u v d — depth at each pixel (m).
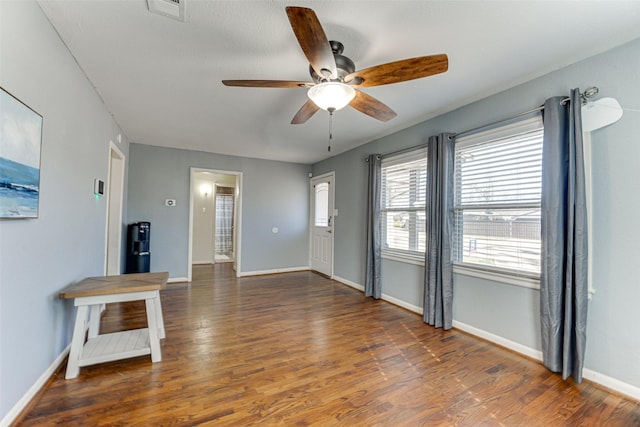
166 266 4.79
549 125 2.12
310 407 1.68
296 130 3.80
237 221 5.53
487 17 1.67
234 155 5.34
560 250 2.05
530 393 1.85
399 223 3.77
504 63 2.14
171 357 2.24
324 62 1.61
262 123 3.53
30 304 1.61
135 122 3.53
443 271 2.91
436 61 1.62
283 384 1.91
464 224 2.93
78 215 2.30
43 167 1.71
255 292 4.27
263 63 2.19
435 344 2.55
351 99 1.91
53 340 1.91
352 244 4.67
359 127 3.64
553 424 1.58
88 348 2.12
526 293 2.36
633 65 1.83
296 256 5.98
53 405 1.64
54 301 1.91
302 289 4.47
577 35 1.82
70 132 2.10
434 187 3.04
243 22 1.74
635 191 1.82
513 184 2.49
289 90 2.64
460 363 2.22
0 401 1.37
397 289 3.71
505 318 2.50
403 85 2.49
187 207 4.95
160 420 1.54
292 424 1.54
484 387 1.91
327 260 5.42
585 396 1.82
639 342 1.79
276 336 2.68
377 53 2.03
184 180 4.92
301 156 5.41
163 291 4.27
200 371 2.04
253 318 3.16
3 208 1.32
